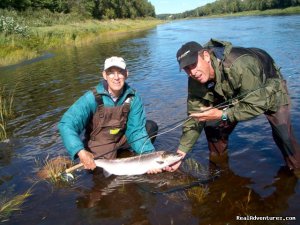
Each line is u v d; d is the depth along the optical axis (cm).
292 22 1523
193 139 203
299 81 381
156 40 1184
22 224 163
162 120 294
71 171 205
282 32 1030
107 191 190
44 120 314
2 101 398
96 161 203
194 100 196
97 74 542
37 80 524
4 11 1614
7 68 683
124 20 3331
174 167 202
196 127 201
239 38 952
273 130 188
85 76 531
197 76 171
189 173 203
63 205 178
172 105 337
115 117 216
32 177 208
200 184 190
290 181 183
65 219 166
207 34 1278
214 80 178
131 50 888
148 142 221
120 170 201
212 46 179
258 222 154
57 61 746
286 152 190
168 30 1884
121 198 182
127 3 3659
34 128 294
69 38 1234
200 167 209
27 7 1959
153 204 174
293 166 192
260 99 170
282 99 179
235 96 181
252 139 238
